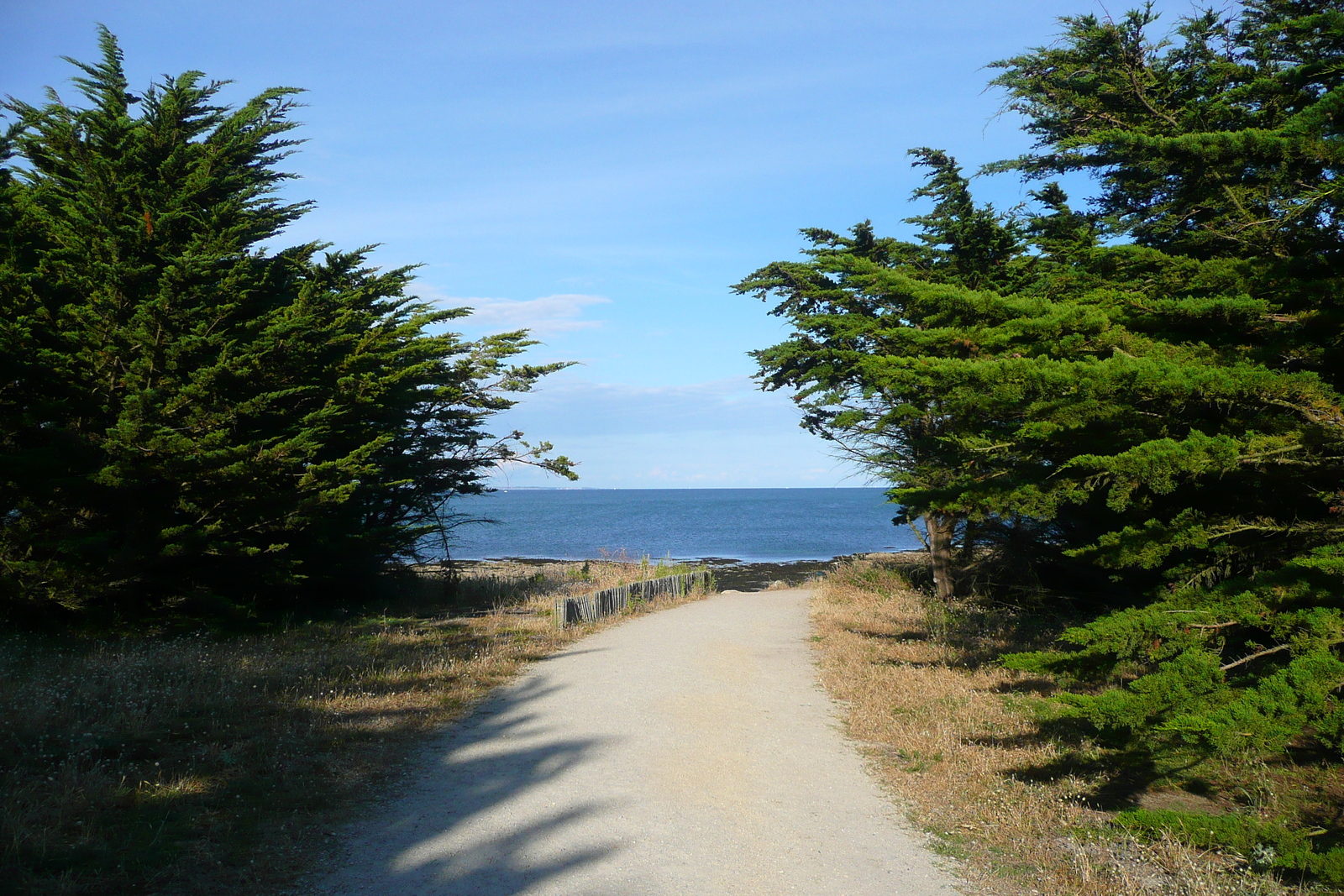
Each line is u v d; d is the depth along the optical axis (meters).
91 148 16.31
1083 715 6.51
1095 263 9.36
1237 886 5.51
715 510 145.62
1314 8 8.84
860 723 9.63
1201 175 8.62
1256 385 6.39
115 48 17.77
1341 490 7.26
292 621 16.88
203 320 14.96
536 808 6.73
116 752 7.50
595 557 53.97
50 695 8.67
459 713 9.76
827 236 18.36
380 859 5.66
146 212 14.91
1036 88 11.68
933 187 17.17
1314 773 7.87
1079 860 5.90
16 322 12.88
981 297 8.09
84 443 13.27
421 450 22.27
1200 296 8.41
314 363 17.19
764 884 5.50
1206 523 7.85
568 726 9.25
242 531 15.76
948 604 18.75
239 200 17.12
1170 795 7.46
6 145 13.63
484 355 23.22
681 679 11.87
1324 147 6.82
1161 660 6.79
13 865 5.05
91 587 13.45
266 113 18.92
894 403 16.00
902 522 20.70
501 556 56.12
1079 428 7.96
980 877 5.70
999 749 8.57
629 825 6.41
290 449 14.50
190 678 10.30
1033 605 17.73
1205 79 10.32
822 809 6.97
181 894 4.96
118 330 13.35
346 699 9.89
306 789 6.91
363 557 19.98
